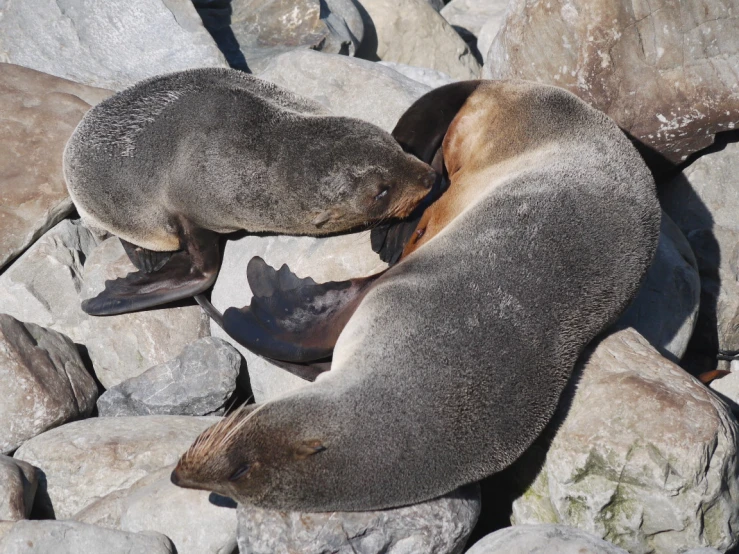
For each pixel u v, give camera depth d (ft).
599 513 30.35
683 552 29.50
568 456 30.66
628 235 33.86
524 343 30.76
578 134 36.76
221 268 41.34
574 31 43.47
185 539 29.45
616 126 37.68
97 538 28.19
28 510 31.81
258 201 39.06
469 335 30.48
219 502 29.66
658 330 39.81
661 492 29.48
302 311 35.12
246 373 39.19
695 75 43.06
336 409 28.58
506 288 31.58
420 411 29.12
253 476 27.96
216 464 27.96
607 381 31.94
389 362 29.89
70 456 33.22
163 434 33.96
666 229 43.06
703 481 29.32
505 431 29.94
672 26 42.65
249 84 41.34
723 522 29.84
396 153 38.32
